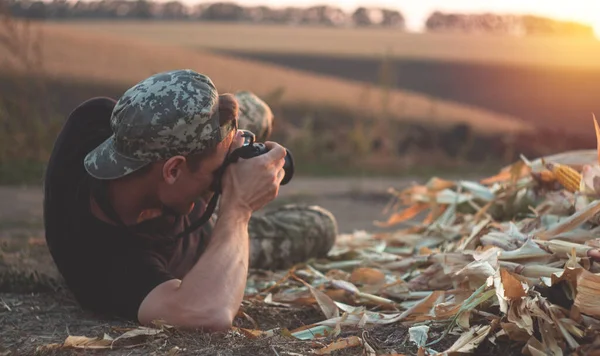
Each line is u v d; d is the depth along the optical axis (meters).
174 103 2.53
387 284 3.22
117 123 2.58
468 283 2.85
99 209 2.79
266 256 3.67
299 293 3.20
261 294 3.27
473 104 22.89
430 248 3.96
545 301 2.46
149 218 2.78
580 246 2.77
